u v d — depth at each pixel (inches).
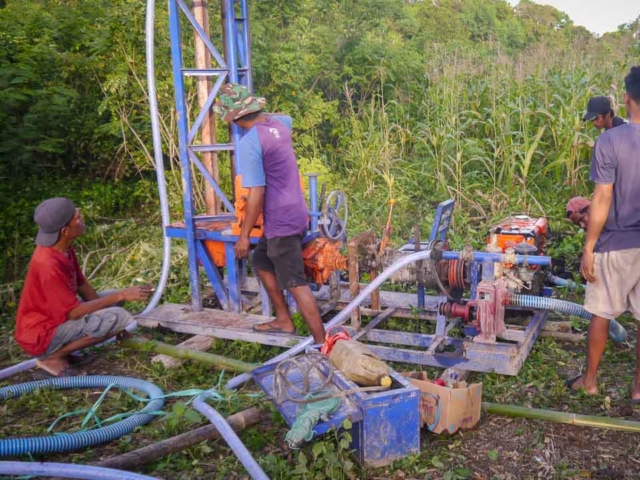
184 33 338.0
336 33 463.8
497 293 159.2
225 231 197.9
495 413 146.0
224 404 154.6
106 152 346.6
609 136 137.4
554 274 236.8
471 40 882.8
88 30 360.5
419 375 146.7
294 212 165.0
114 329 178.2
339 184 360.8
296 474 123.8
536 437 135.9
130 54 321.7
